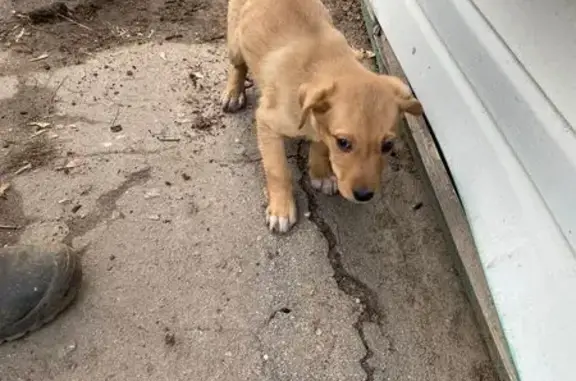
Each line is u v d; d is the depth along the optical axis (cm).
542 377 74
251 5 101
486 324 84
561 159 76
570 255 75
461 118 96
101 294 89
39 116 110
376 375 82
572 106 74
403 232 97
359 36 129
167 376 81
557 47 76
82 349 84
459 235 92
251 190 101
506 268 83
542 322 76
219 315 87
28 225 96
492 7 89
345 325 86
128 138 107
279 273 91
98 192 100
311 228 97
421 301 89
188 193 100
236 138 108
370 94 84
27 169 103
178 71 119
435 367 83
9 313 82
